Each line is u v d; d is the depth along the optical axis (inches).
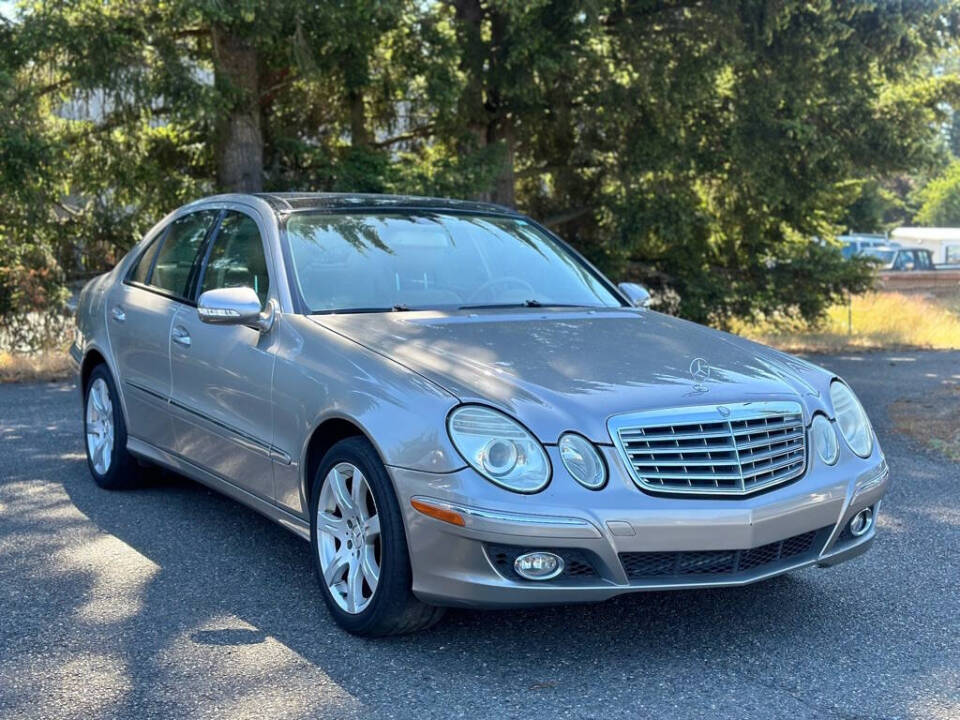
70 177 529.0
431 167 547.5
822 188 617.0
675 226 600.7
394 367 151.4
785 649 149.6
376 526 146.9
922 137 605.9
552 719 125.8
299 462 162.4
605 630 155.9
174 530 204.7
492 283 196.4
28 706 127.0
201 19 450.6
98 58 450.3
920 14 546.3
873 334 717.9
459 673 139.2
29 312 518.0
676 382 150.0
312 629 154.1
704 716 127.3
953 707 130.6
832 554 154.9
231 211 210.1
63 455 273.4
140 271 235.0
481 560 134.4
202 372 191.3
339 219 199.3
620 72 559.8
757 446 146.6
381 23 478.6
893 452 297.1
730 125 591.5
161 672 137.7
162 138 554.3
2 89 439.8
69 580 174.4
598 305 201.2
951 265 1187.9
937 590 177.2
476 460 135.6
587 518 133.7
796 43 557.6
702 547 138.3
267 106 559.2
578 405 140.9
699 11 552.1
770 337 705.6
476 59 545.3
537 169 649.0
